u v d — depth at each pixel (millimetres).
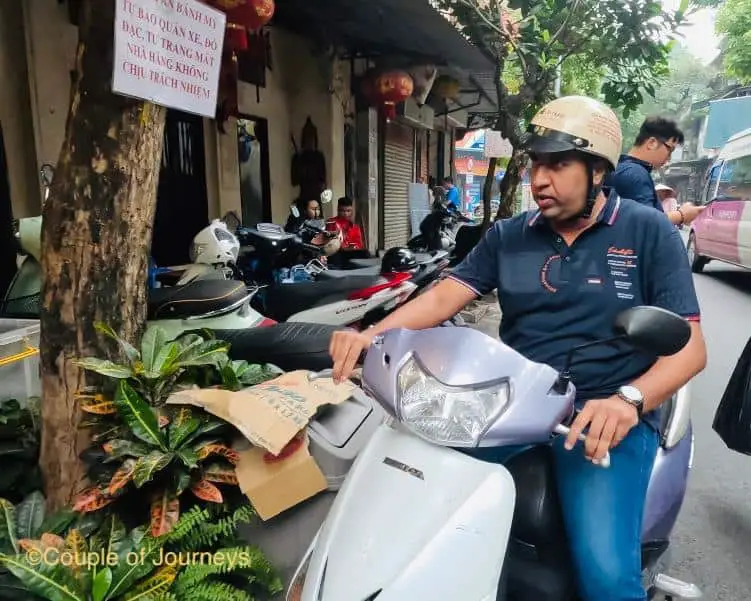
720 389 4934
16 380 2551
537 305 1843
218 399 2127
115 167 2119
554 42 7512
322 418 2314
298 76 8336
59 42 4758
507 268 1896
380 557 1293
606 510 1604
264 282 4828
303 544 2146
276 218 8211
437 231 8539
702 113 29516
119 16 1989
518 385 1393
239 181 7375
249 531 2150
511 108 7777
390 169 12070
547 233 1848
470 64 8516
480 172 30453
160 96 2229
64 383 2191
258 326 3496
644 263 1746
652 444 1796
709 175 12484
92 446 2203
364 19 6637
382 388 1484
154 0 2139
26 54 4531
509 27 8031
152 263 3764
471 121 15781
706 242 11953
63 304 2154
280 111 8133
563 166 1678
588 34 7617
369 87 8492
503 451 1705
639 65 7477
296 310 4297
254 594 2070
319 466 2141
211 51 2490
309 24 7414
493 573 1320
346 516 1399
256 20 4191
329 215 8516
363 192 9867
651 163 3549
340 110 8664
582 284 1777
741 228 10039
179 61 2316
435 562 1277
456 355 1448
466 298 2014
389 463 1450
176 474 2062
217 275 3742
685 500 3232
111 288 2205
